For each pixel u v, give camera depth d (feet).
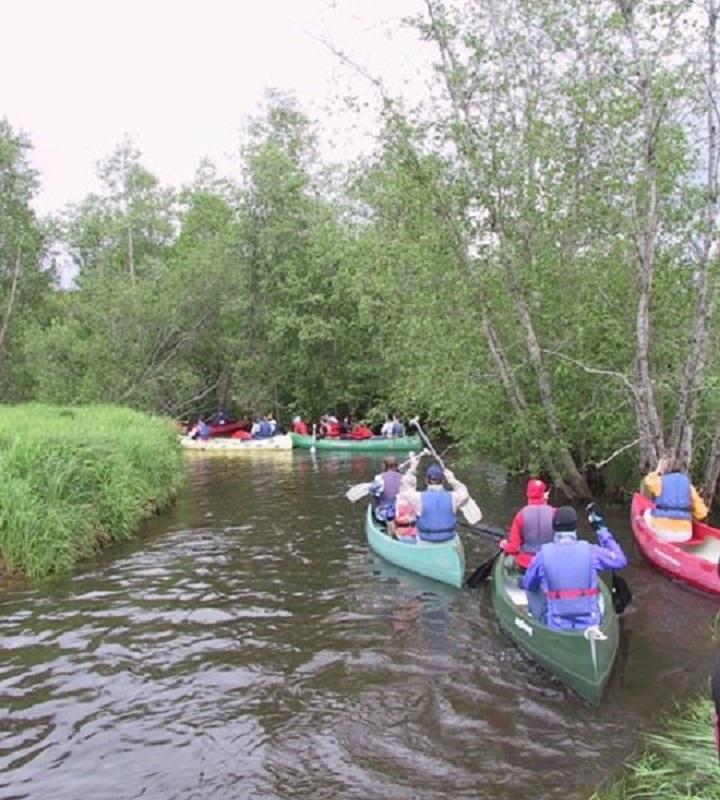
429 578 32.19
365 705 20.51
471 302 45.34
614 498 47.32
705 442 42.93
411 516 35.65
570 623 21.93
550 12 39.99
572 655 20.81
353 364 99.09
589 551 22.36
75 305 106.32
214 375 118.21
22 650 24.58
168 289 106.93
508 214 43.52
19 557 32.89
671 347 40.81
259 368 106.83
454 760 17.61
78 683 22.12
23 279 120.88
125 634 25.94
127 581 32.01
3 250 118.83
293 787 16.66
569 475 46.93
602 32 37.99
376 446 85.25
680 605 28.09
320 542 38.86
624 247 41.42
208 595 30.14
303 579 32.30
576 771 16.94
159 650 24.53
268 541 39.22
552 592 22.12
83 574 33.04
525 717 19.58
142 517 44.47
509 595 25.86
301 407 107.96
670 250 40.47
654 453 37.91
